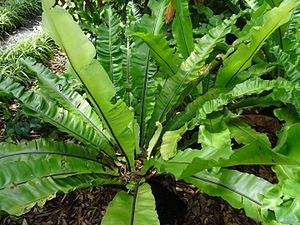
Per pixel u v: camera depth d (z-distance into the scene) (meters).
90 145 1.25
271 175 1.59
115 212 1.00
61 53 2.59
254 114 1.68
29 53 2.39
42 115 1.19
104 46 1.36
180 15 1.49
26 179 0.99
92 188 1.51
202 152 1.03
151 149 1.26
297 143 0.91
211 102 1.26
